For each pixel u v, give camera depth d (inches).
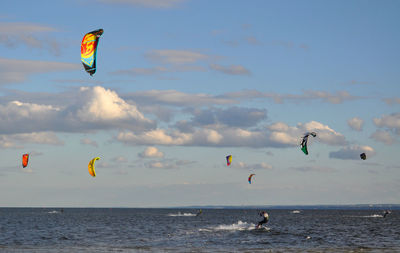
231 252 1264.8
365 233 2092.8
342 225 2987.2
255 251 1285.7
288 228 2495.1
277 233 1942.7
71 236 1875.0
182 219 4330.7
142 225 2915.8
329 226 2834.6
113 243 1544.0
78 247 1406.3
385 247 1402.6
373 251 1286.9
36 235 1923.0
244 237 1747.0
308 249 1336.1
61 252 1268.5
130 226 2773.1
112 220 3912.4
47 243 1545.3
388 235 1959.9
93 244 1507.1
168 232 2100.1
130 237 1813.5
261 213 2215.8
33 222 3358.8
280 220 4092.0
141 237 1806.1
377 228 2583.7
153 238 1749.5
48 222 3378.4
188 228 2445.9
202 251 1290.6
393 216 5757.9
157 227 2625.5
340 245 1460.4
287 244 1482.5
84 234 2003.0
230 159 2043.6
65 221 3612.2
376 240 1672.0
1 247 1402.6
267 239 1658.5
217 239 1669.5
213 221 3772.1
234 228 2349.9
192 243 1526.8
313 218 4835.1
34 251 1291.8
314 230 2316.7
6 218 4311.0
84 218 4500.5
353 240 1659.7
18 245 1471.5
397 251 1288.1
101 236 1875.0
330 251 1283.2
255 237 1747.0
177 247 1398.9
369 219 4485.7
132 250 1321.4
